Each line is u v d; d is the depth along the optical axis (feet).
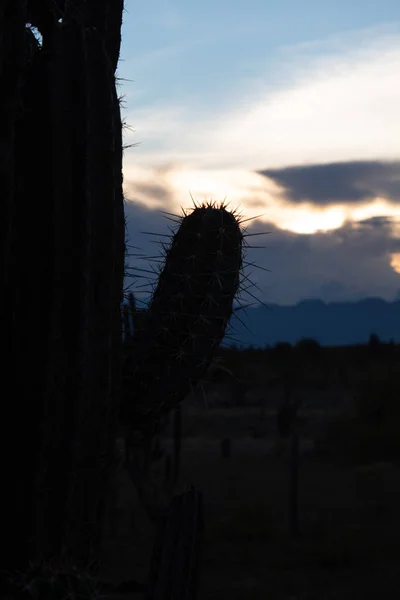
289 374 150.00
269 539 43.19
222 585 34.04
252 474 69.92
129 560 37.04
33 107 12.21
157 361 14.65
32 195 11.98
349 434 81.56
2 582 11.54
